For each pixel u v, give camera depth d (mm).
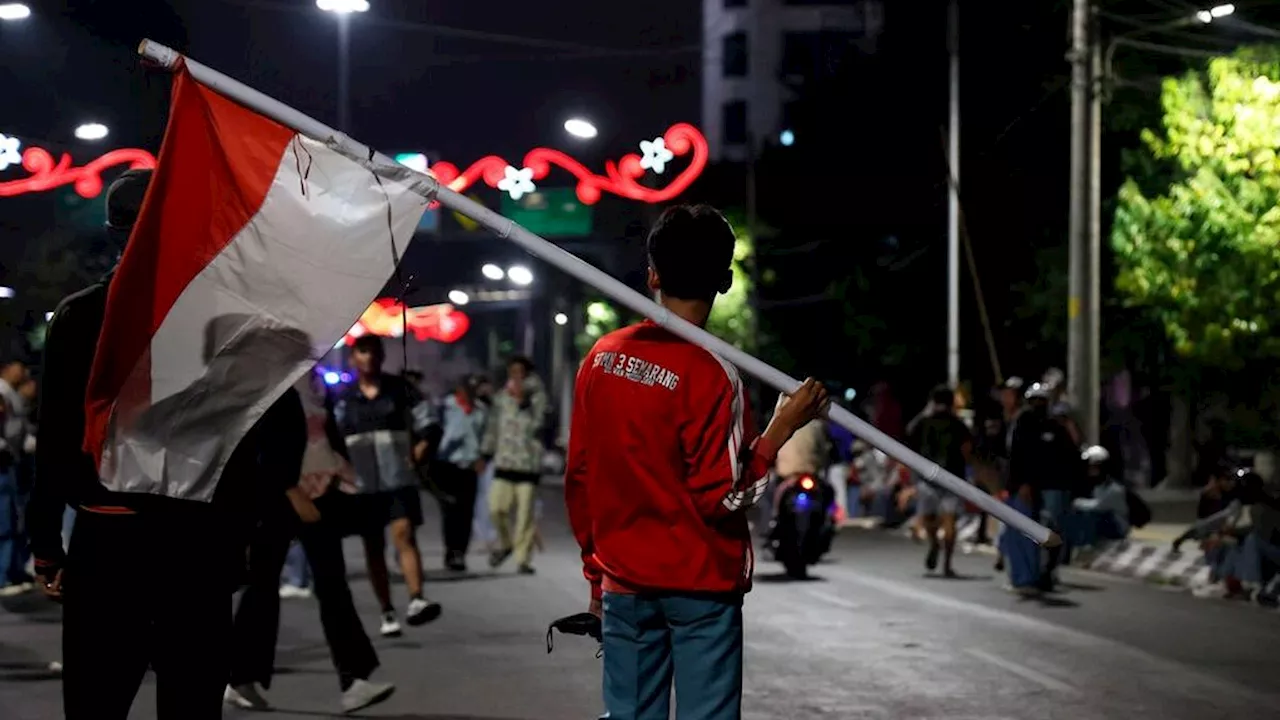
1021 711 9375
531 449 18125
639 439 4750
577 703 9516
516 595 15617
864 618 13758
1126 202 19562
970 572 18438
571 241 38781
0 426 16047
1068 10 27438
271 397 5094
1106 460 19250
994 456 18000
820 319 44719
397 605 14734
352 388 12453
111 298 5008
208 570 5336
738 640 4855
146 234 4961
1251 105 18156
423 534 24453
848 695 9852
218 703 5410
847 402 44219
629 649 4902
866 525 27672
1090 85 21531
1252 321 18891
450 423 18156
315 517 8805
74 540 5305
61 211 32562
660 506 4750
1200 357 19578
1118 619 13828
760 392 44312
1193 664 11219
